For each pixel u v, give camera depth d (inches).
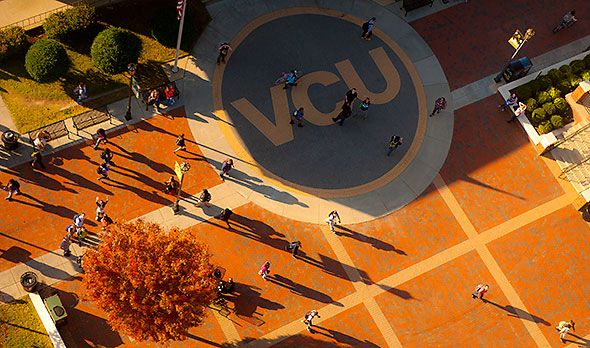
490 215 1708.9
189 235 1397.6
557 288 1648.6
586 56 1902.1
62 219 1567.4
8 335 1425.9
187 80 1760.6
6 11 1771.7
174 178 1638.8
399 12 1947.6
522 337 1589.6
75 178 1612.9
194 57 1792.6
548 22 1996.8
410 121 1800.0
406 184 1717.5
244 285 1553.9
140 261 1274.6
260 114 1750.7
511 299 1622.8
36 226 1551.4
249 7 1879.9
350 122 1775.3
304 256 1603.1
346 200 1679.4
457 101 1844.2
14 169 1601.9
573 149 1802.4
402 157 1749.5
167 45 1785.2
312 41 1868.8
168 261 1290.6
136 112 1704.0
